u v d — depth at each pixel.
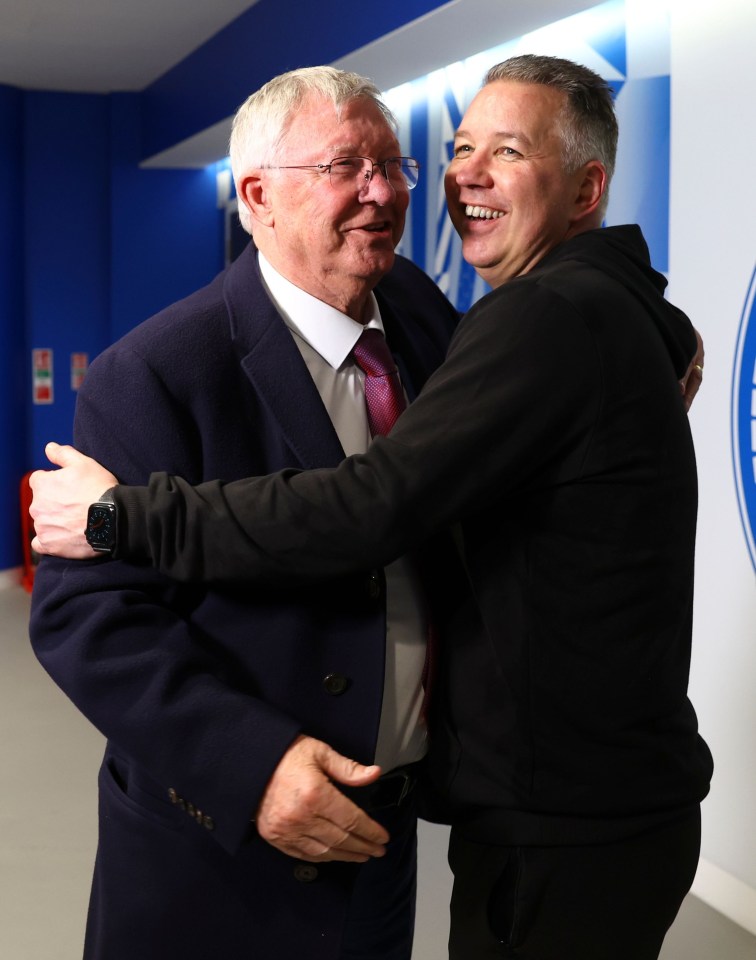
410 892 1.86
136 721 1.40
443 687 1.56
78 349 8.07
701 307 3.21
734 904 3.18
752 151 2.99
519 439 1.35
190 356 1.51
